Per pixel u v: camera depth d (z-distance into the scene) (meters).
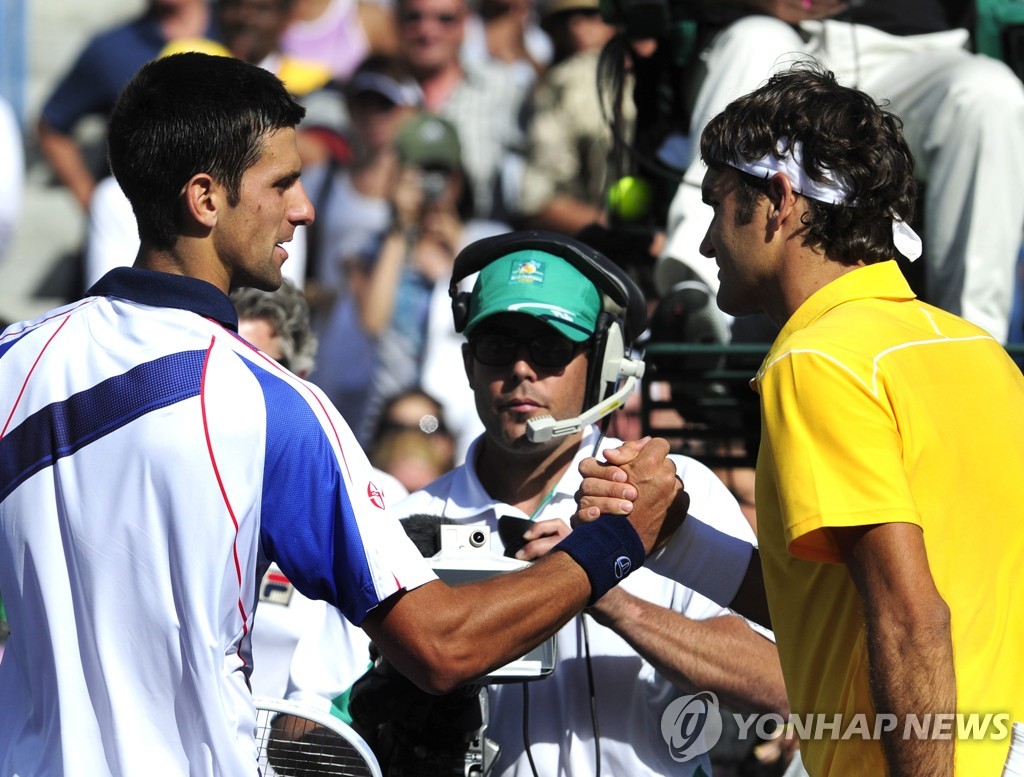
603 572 7.39
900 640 6.16
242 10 23.14
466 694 8.06
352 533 6.76
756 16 12.97
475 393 9.38
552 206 22.69
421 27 22.78
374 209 21.86
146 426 6.55
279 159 7.09
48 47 25.61
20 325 7.24
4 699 6.84
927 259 12.35
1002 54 13.16
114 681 6.49
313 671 9.02
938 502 6.57
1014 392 7.00
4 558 6.77
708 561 8.23
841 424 6.49
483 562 7.92
